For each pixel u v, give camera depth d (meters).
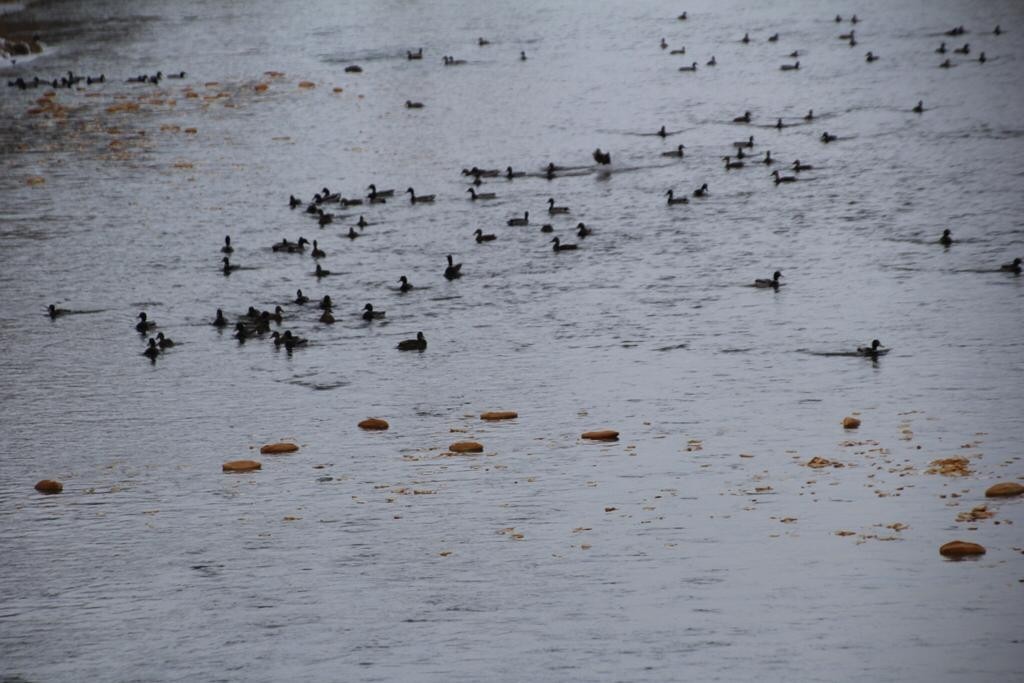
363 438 48.91
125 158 102.50
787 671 28.27
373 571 35.78
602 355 58.50
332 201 88.31
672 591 33.09
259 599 34.28
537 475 43.53
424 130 110.50
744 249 74.75
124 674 30.28
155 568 36.88
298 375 57.56
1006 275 66.75
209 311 67.88
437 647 30.69
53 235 82.56
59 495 43.88
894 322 60.41
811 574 33.47
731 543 36.16
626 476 42.88
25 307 69.00
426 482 43.41
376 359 59.59
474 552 36.81
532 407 51.81
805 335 59.44
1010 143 95.69
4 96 127.38
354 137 108.44
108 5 188.88
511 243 78.62
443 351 60.28
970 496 38.59
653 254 74.94
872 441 44.97
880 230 76.62
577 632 31.02
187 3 188.62
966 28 146.25
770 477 41.81
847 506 38.47
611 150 101.31
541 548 36.78
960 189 84.12
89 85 131.38
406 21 168.75
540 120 112.88
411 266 74.81
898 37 144.12
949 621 30.16
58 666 30.88
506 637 31.03
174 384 56.84
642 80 128.12
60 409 53.88
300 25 167.00
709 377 54.41
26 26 172.25
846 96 116.25
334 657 30.52
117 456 47.97
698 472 42.81
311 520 40.25
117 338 63.88
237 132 111.12
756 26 156.75
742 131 105.62
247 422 51.53
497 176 94.56
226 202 89.69
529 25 163.75
